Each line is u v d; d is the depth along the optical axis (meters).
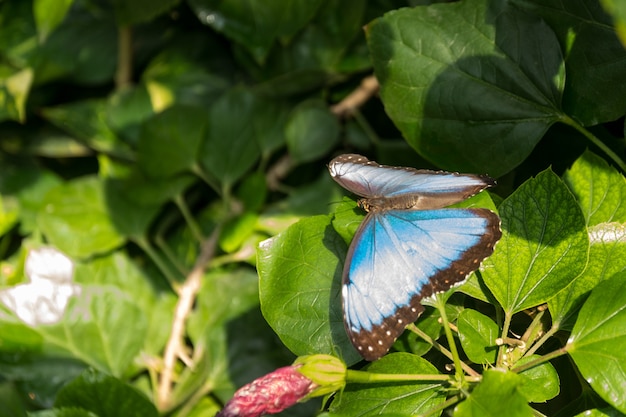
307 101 1.05
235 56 1.13
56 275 1.02
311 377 0.77
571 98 0.86
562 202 0.80
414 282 0.78
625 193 0.82
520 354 0.80
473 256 0.78
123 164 1.09
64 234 1.05
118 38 1.17
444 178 0.81
